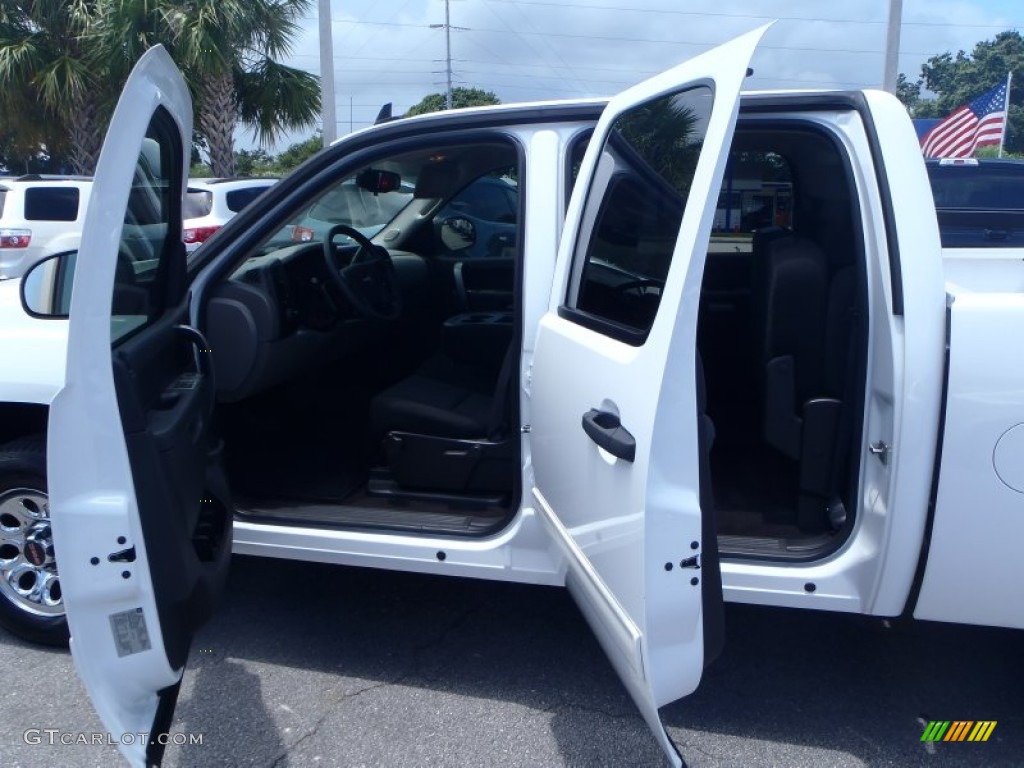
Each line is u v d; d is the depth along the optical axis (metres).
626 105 2.68
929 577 2.54
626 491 2.24
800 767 2.76
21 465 3.18
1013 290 3.96
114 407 2.27
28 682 3.19
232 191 10.39
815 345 2.87
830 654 3.31
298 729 2.95
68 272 3.10
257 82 15.20
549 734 2.93
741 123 2.73
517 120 3.03
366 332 4.15
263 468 3.71
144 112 2.32
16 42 14.14
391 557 3.12
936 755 2.81
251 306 3.34
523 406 2.99
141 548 2.33
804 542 2.82
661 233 2.37
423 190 4.53
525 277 2.98
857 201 2.60
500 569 3.04
